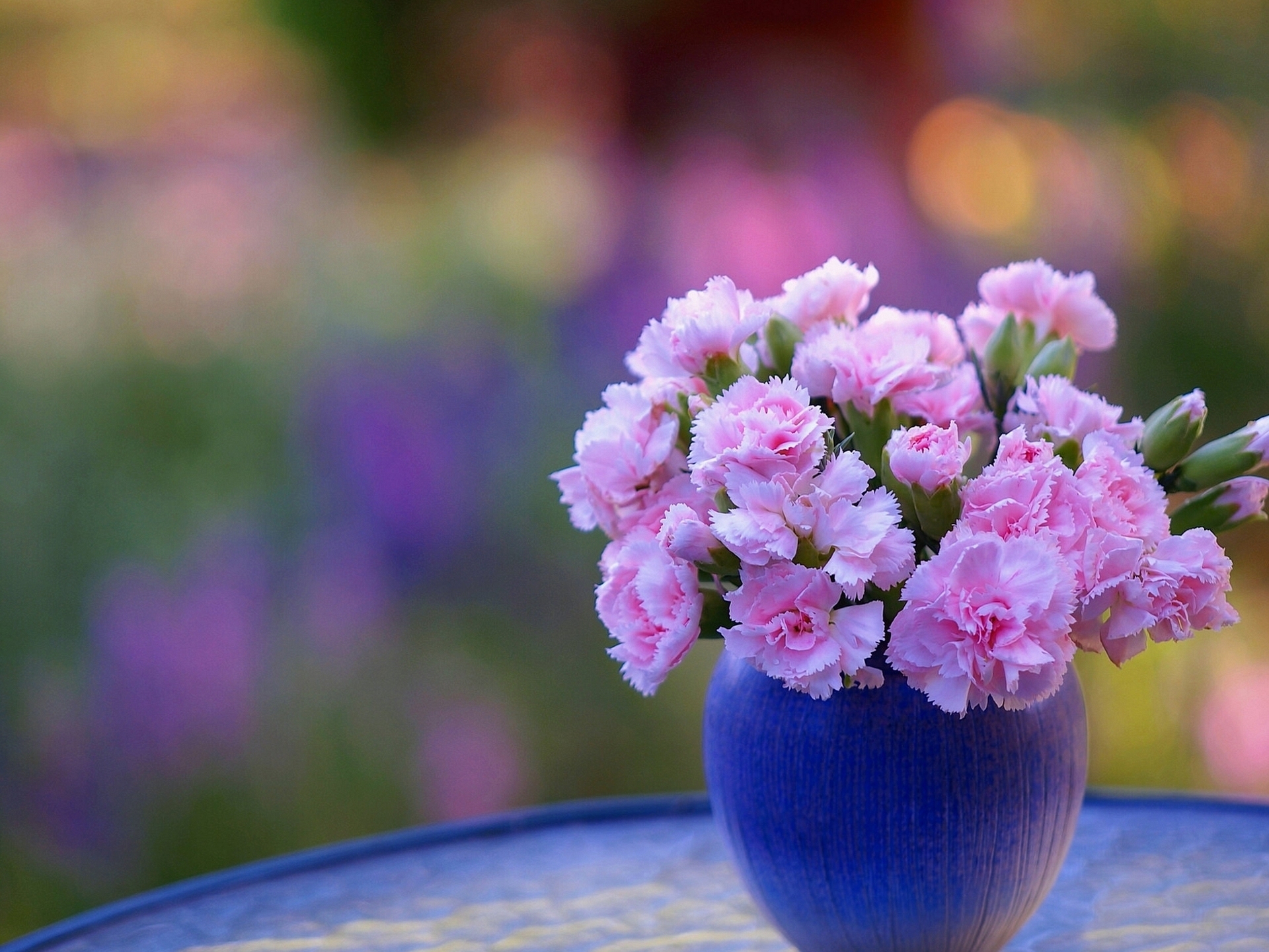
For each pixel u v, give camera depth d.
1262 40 3.34
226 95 3.76
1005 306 1.20
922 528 1.13
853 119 3.61
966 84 3.62
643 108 3.78
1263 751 2.69
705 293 1.16
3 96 3.62
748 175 3.46
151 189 3.11
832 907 1.15
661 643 1.12
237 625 2.58
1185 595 1.11
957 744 1.13
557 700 2.74
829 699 1.14
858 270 1.19
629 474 1.15
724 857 1.33
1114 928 1.24
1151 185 3.38
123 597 2.55
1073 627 1.12
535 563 2.82
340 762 2.59
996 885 1.14
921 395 1.17
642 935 1.25
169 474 2.73
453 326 3.00
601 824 1.39
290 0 3.77
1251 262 3.33
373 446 2.81
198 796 2.51
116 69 3.78
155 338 2.85
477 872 1.33
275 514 2.73
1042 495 1.11
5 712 2.49
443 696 2.69
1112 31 3.40
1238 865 1.30
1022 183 3.51
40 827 2.48
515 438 2.88
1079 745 1.16
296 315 2.98
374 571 2.74
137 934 1.27
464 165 3.57
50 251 2.92
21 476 2.61
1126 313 3.35
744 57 3.74
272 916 1.28
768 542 1.10
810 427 1.11
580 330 3.08
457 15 3.83
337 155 3.55
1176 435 1.15
